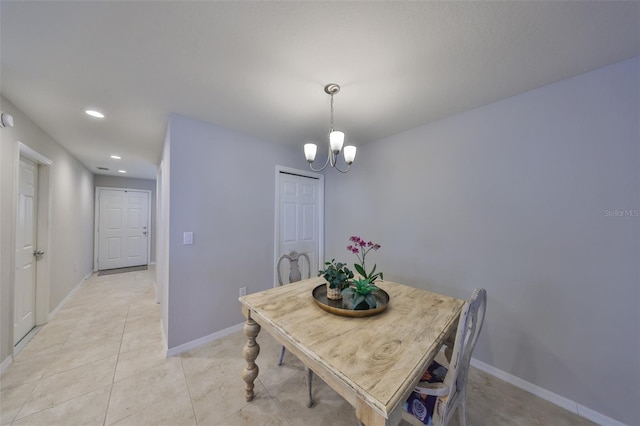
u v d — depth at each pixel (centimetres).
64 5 101
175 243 207
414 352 96
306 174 318
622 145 136
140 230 543
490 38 121
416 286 231
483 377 179
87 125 233
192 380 171
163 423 135
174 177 207
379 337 107
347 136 259
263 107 196
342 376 82
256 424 136
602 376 140
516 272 172
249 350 152
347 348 98
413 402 106
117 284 402
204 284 224
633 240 133
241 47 128
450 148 209
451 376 98
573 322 150
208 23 112
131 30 116
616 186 137
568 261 152
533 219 166
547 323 159
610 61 137
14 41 121
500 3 101
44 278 255
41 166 255
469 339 108
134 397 154
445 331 115
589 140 145
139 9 104
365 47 128
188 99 183
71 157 335
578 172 149
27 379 168
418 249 231
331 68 146
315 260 334
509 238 176
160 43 125
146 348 211
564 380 152
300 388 165
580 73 148
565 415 146
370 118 215
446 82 159
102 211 495
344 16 109
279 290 170
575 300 150
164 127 238
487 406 152
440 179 215
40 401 149
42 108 197
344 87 166
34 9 102
